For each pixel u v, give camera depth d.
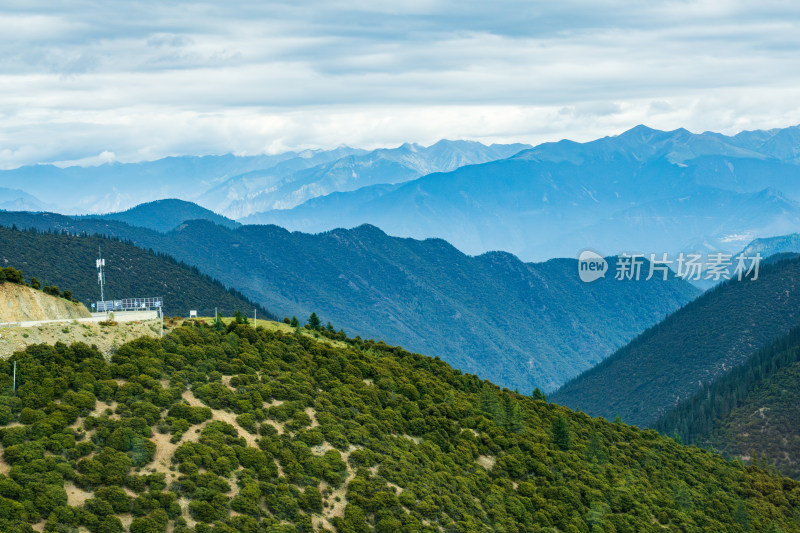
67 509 77.38
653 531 125.62
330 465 101.19
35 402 90.38
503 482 120.75
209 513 84.38
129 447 88.75
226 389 106.31
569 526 116.69
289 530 87.19
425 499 103.50
